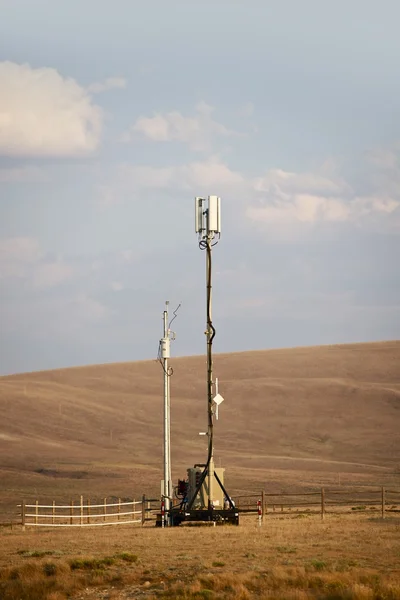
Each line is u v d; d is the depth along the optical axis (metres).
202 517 78.62
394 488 170.50
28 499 157.00
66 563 51.28
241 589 44.12
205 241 80.44
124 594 46.19
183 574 48.88
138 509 133.12
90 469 193.62
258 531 68.00
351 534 64.06
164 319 87.38
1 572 50.53
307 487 174.62
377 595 41.91
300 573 46.69
